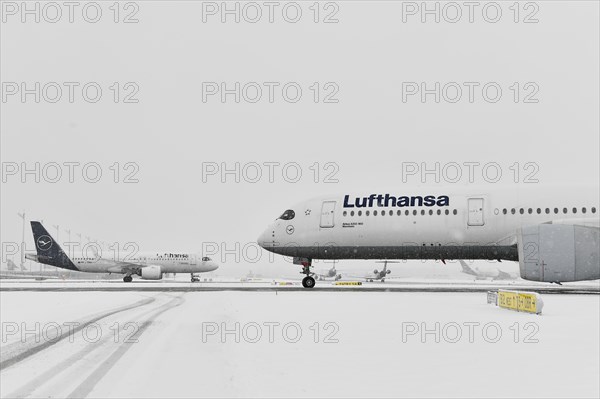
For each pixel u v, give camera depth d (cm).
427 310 2061
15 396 737
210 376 877
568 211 3116
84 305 2434
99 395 743
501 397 734
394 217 3366
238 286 4625
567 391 769
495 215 3203
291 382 830
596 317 1802
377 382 831
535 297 1872
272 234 3628
